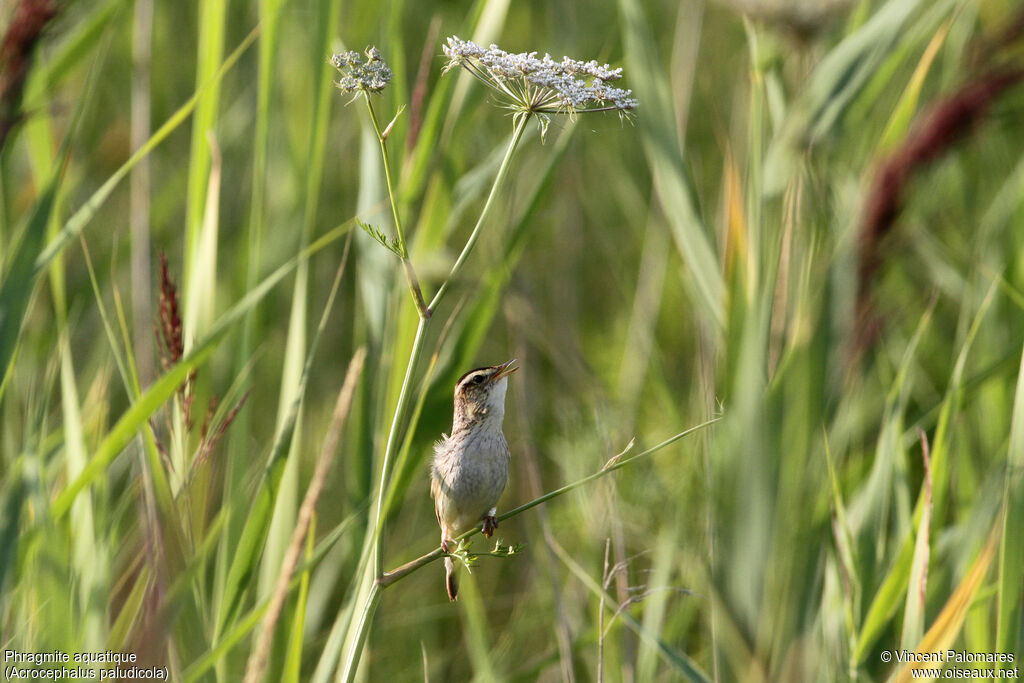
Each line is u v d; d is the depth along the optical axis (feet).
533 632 37.37
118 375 36.76
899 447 30.01
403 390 21.12
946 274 37.40
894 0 25.76
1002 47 29.01
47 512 22.57
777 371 19.17
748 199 25.75
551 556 30.66
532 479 32.48
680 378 42.42
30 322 36.47
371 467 30.96
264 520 27.12
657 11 55.26
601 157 49.39
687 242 29.09
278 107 44.19
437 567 40.09
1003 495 25.93
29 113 28.04
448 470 27.84
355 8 38.42
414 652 36.50
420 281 31.09
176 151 48.16
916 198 35.09
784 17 24.27
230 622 26.81
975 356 34.35
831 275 19.66
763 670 18.33
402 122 32.32
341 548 36.06
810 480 18.44
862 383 32.71
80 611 25.63
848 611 27.12
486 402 27.91
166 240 46.50
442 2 43.68
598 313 49.88
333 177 46.44
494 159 32.81
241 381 29.73
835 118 24.90
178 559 24.45
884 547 30.01
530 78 19.72
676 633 31.27
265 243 39.09
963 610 23.84
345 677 21.07
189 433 27.55
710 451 20.80
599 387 37.01
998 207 36.22
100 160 45.55
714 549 18.94
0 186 31.37
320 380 42.63
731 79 53.11
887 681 26.58
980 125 24.53
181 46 49.67
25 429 27.53
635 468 33.99
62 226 31.89
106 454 22.86
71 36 33.91
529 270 48.67
